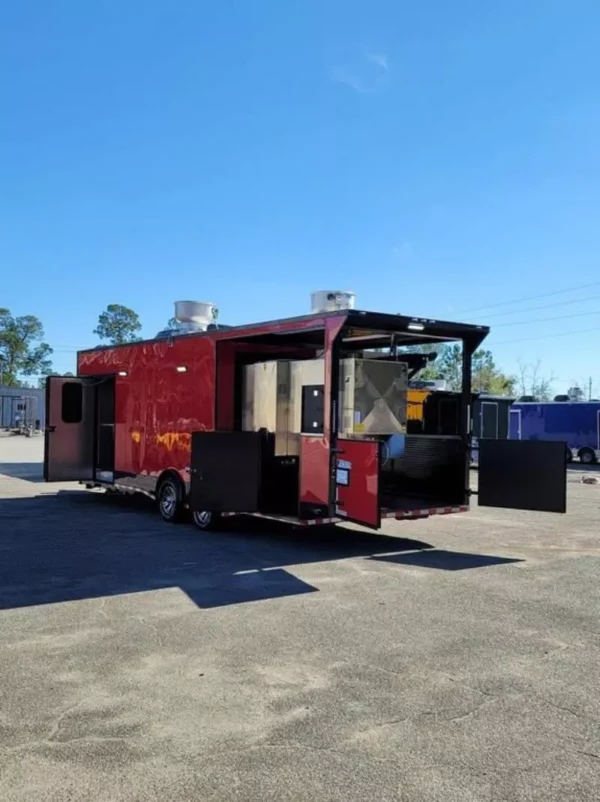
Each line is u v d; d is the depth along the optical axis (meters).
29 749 3.34
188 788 3.01
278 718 3.70
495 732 3.57
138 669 4.38
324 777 3.11
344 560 7.79
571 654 4.74
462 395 9.32
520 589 6.52
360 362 8.55
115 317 94.50
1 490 15.08
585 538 9.55
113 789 3.00
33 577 6.77
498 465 8.95
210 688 4.09
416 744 3.43
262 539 9.11
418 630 5.22
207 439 9.15
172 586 6.46
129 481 11.60
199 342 10.02
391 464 10.29
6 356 91.75
